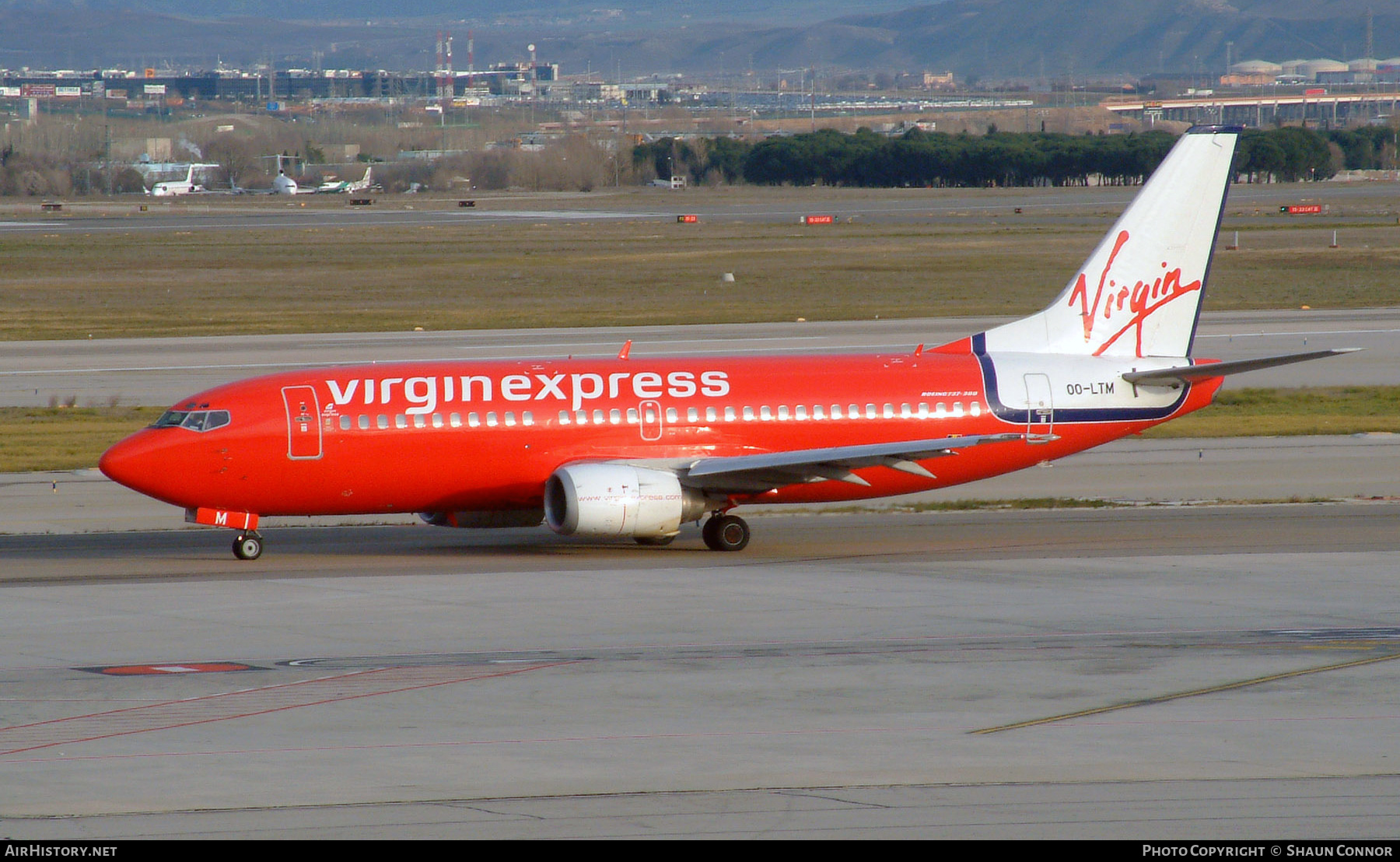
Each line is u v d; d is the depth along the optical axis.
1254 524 157.62
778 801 68.12
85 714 84.25
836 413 154.62
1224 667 94.94
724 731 80.56
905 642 103.12
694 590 123.50
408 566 139.00
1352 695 87.88
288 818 65.75
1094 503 173.50
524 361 154.88
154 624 110.12
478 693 88.94
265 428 142.50
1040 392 159.12
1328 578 127.12
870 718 83.12
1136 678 92.31
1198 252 163.62
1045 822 64.75
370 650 101.19
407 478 146.62
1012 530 157.25
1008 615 112.25
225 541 154.75
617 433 150.00
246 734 80.00
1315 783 70.62
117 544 152.25
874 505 176.88
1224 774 72.19
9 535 157.25
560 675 93.62
